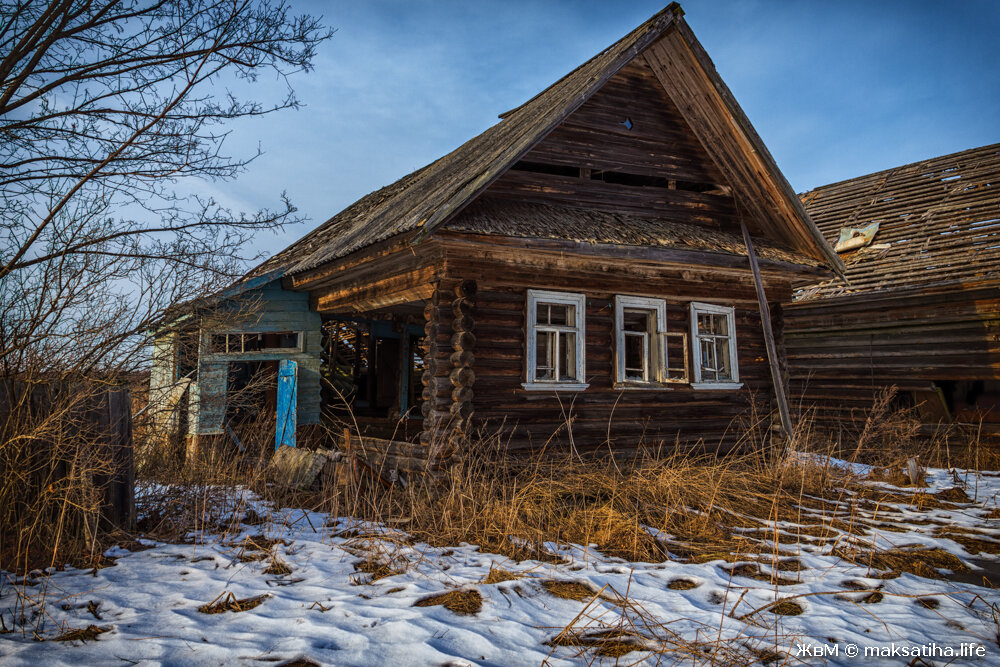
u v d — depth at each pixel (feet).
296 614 13.26
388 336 53.47
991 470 36.73
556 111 27.73
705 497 25.49
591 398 31.86
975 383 43.34
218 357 37.50
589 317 32.24
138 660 10.78
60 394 17.58
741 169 35.94
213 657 11.00
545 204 32.12
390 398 55.11
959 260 44.09
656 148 35.99
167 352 27.73
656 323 33.96
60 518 15.79
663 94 36.35
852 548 19.74
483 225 26.30
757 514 24.49
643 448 32.30
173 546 18.29
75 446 17.21
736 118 33.01
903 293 44.29
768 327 34.17
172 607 13.50
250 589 14.76
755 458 33.63
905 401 46.09
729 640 12.51
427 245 27.58
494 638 12.25
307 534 20.36
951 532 22.18
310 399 40.93
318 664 10.77
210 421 36.14
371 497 25.20
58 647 11.25
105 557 16.84
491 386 29.17
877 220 54.29
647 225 33.06
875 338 46.85
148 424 24.97
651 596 15.15
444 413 27.94
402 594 14.79
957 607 14.97
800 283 49.88
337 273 35.09
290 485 26.81
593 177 36.86
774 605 14.74
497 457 28.09
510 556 18.35
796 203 34.27
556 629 12.96
